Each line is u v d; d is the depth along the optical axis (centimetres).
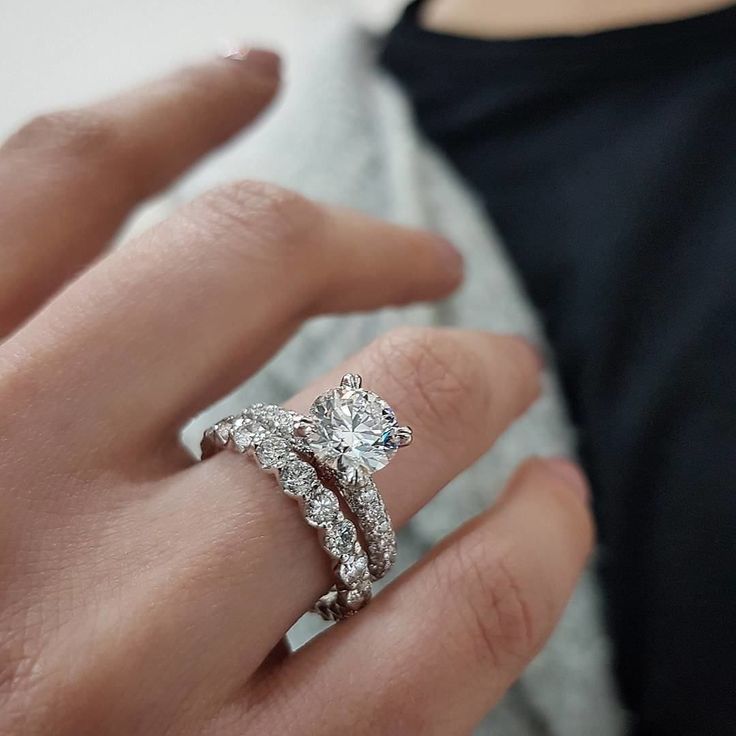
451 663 8
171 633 7
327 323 13
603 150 14
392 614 8
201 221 8
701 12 13
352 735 7
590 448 12
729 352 11
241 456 8
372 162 15
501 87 15
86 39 22
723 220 12
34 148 10
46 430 8
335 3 24
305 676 7
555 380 13
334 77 17
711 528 11
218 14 23
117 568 7
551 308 13
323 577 8
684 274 12
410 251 10
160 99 10
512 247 14
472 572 8
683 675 11
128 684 7
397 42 16
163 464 8
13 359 8
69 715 7
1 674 7
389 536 8
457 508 12
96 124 10
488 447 9
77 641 7
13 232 9
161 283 8
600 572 12
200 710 7
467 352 9
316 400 8
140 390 8
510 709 12
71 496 8
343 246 9
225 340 8
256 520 8
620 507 12
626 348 12
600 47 14
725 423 11
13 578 7
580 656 12
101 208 10
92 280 8
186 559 7
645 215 13
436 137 15
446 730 7
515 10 15
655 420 12
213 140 11
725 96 13
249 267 8
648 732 12
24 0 22
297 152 15
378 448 8
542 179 14
